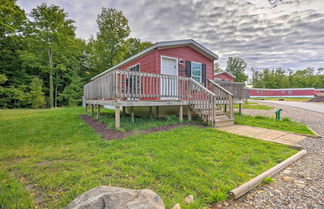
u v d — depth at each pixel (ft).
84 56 73.72
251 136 14.44
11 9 29.12
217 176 7.38
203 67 29.30
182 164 8.51
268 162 9.05
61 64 58.23
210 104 19.20
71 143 12.59
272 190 6.61
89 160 9.19
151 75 18.90
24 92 55.62
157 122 20.24
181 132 15.10
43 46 54.03
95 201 4.58
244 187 6.45
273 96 114.32
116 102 16.40
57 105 67.62
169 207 5.43
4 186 6.68
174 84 21.04
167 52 24.67
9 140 13.47
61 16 54.49
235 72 139.23
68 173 7.67
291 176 7.76
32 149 11.25
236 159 9.31
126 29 63.10
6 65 54.60
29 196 6.04
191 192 6.25
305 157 10.07
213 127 17.88
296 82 148.87
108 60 65.31
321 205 5.69
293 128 17.97
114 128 17.08
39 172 7.87
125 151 10.36
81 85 67.62
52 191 6.36
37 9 51.24
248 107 43.57
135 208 4.47
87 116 27.71
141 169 7.96
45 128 17.87
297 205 5.71
